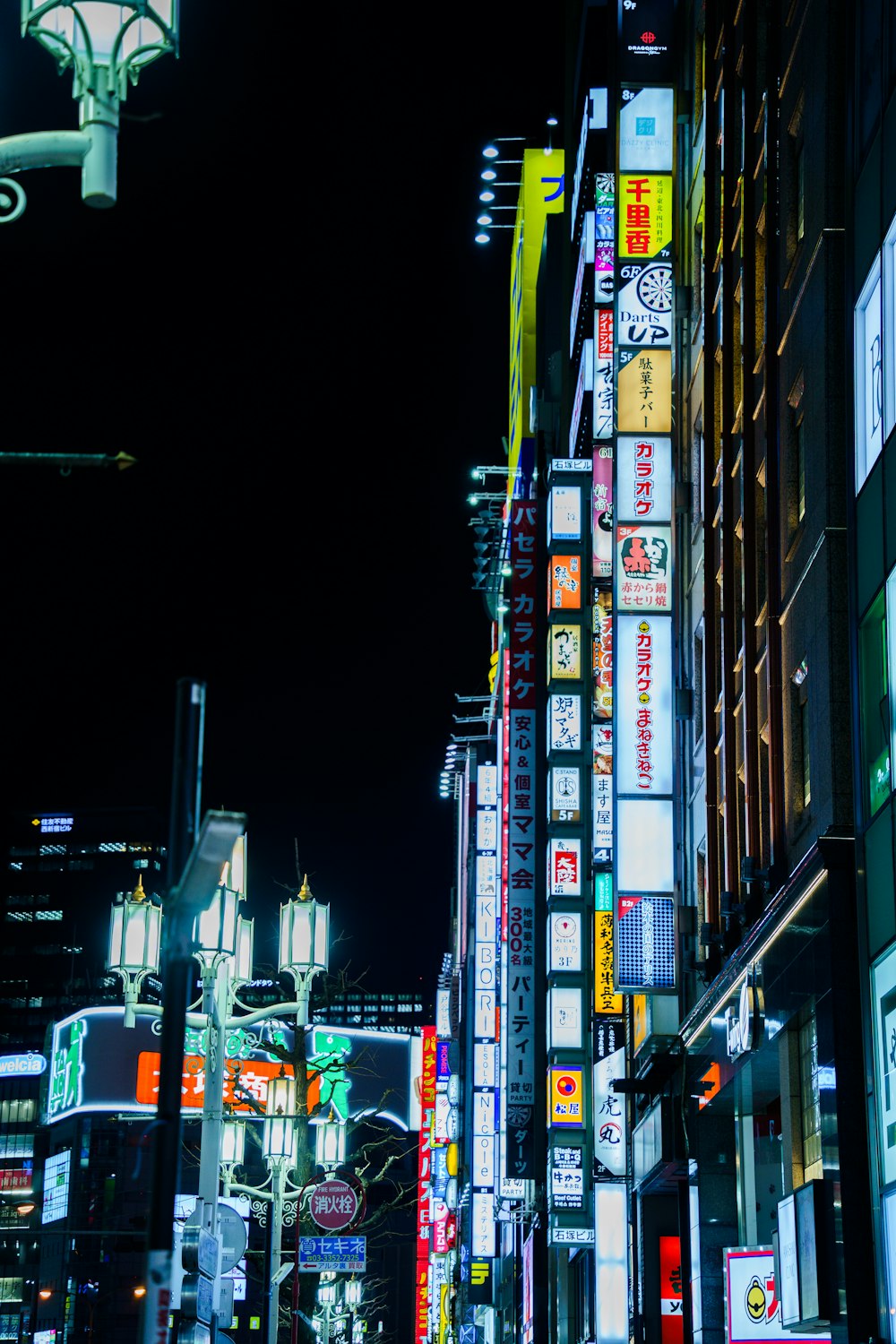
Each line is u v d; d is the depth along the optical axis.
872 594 22.34
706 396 33.41
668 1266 39.78
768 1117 31.69
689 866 34.66
